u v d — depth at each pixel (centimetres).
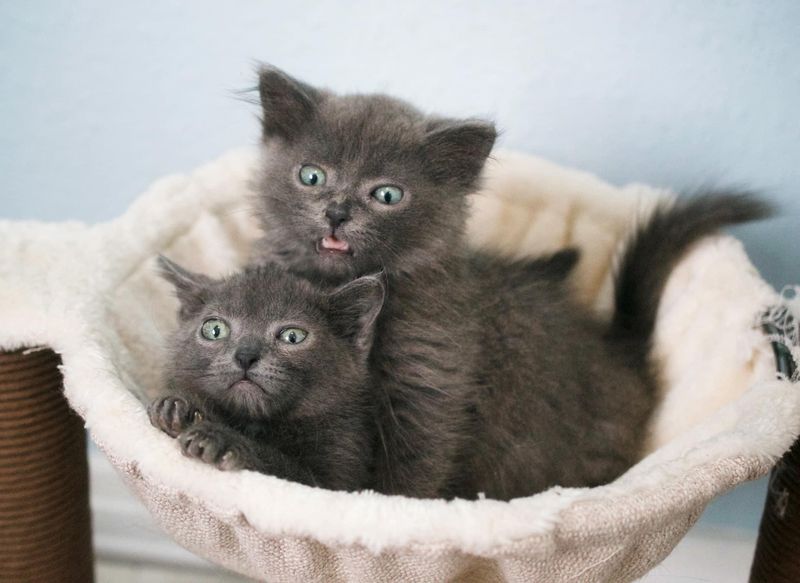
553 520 25
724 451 27
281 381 31
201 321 32
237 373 31
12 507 35
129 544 48
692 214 40
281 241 36
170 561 47
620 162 46
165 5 45
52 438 35
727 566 46
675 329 39
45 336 32
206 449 27
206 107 47
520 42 44
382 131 34
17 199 49
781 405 30
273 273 33
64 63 46
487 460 36
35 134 48
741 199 40
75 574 38
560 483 36
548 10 44
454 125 34
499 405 36
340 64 46
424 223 34
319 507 25
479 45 45
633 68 44
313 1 45
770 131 44
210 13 45
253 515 26
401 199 34
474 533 25
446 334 34
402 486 34
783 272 45
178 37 46
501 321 37
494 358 36
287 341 32
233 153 43
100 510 48
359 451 33
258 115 39
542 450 36
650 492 26
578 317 39
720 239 40
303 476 31
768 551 34
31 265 36
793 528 33
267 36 46
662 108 44
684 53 43
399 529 25
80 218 49
